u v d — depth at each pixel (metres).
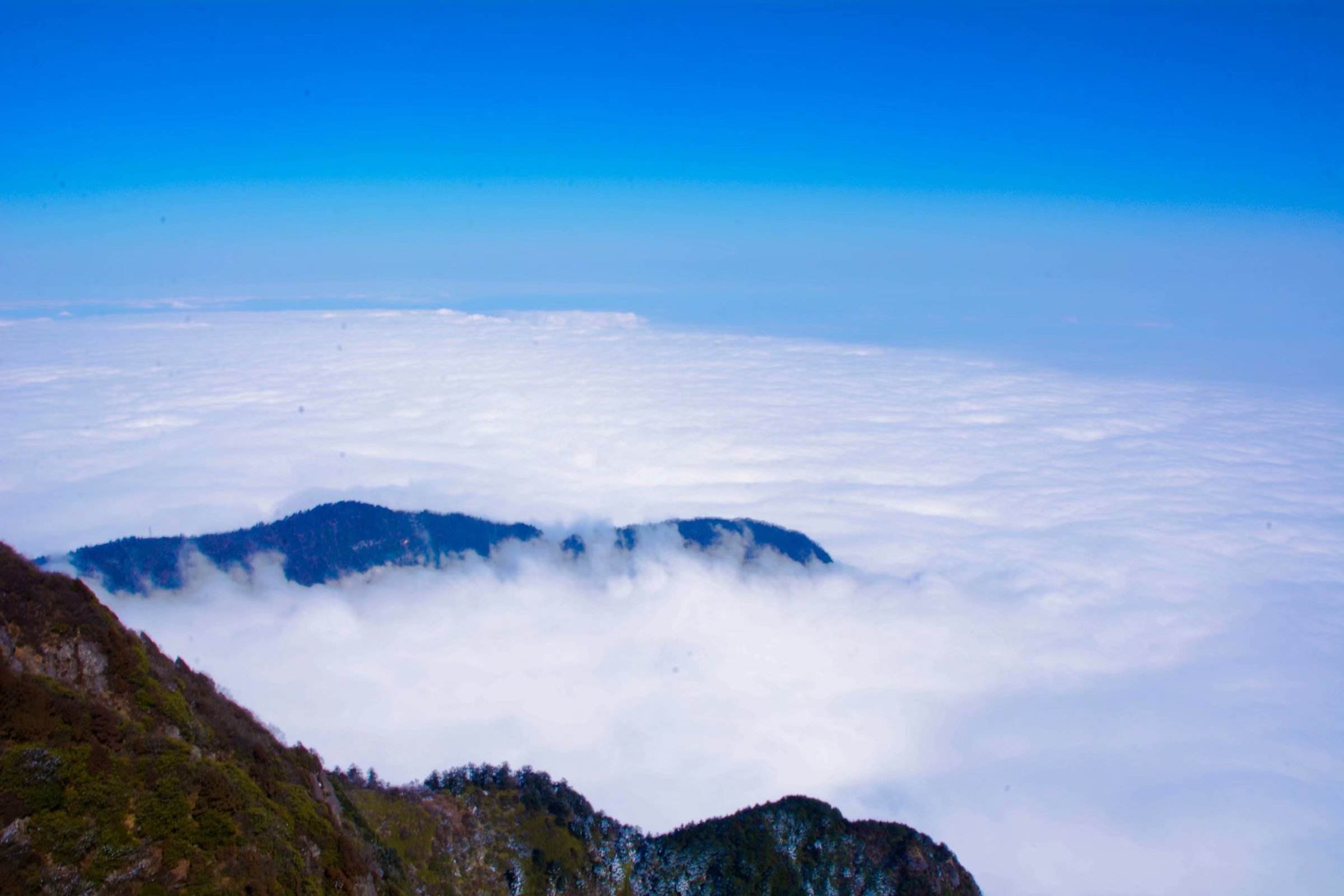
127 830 18.75
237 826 20.44
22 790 18.17
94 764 19.53
